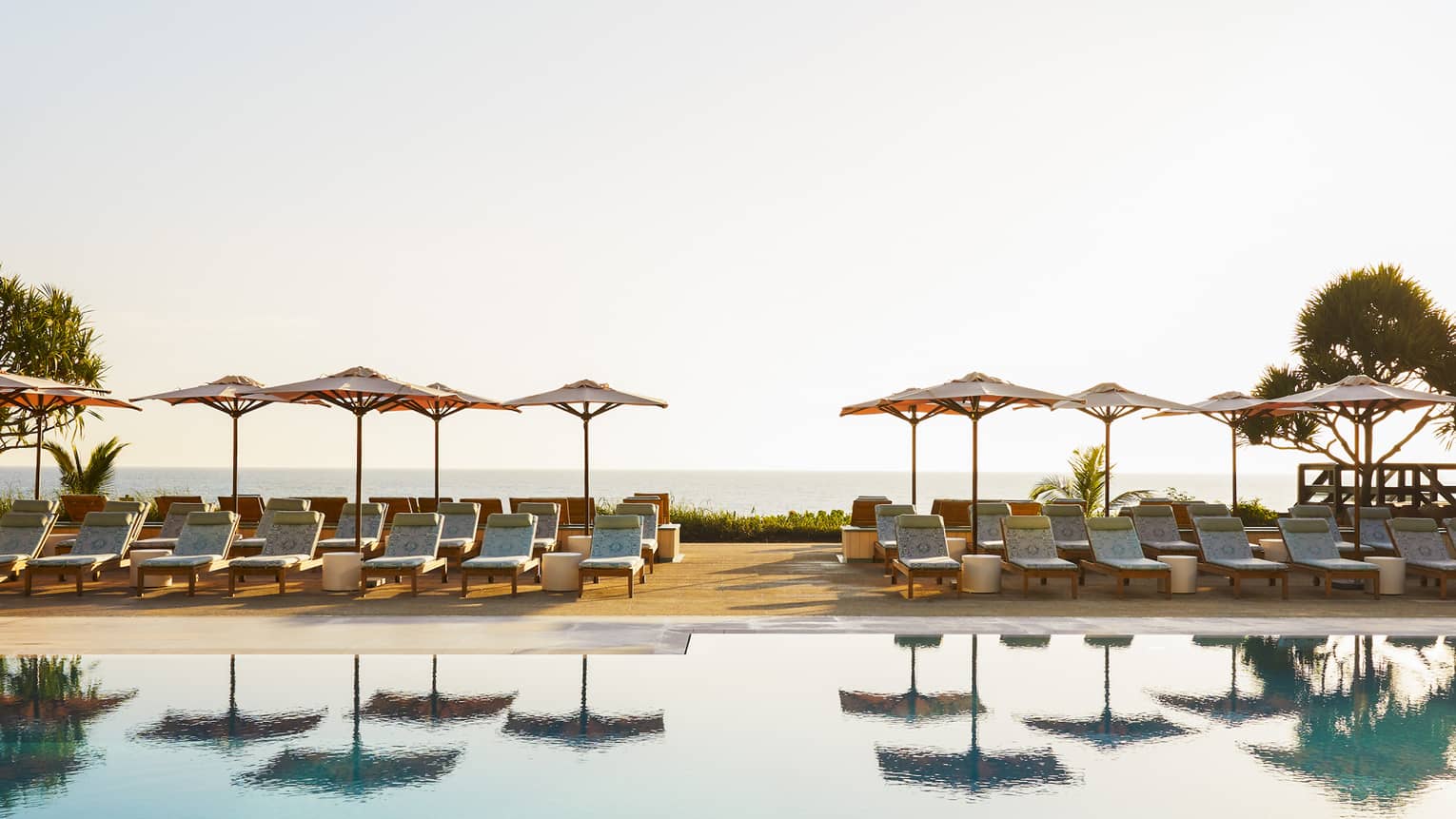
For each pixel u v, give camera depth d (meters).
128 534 11.79
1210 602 10.58
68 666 7.36
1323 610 10.08
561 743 5.54
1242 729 5.84
